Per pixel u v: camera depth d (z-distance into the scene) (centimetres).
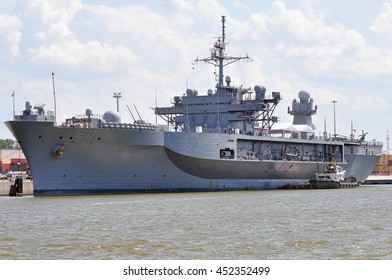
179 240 8175
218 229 9256
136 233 8831
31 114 15125
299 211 12000
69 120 15688
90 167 15700
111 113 16625
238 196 16288
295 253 7281
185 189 17612
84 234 8756
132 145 16025
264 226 9612
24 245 7831
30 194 19175
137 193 16500
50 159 15275
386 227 9450
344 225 9719
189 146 17175
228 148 18288
